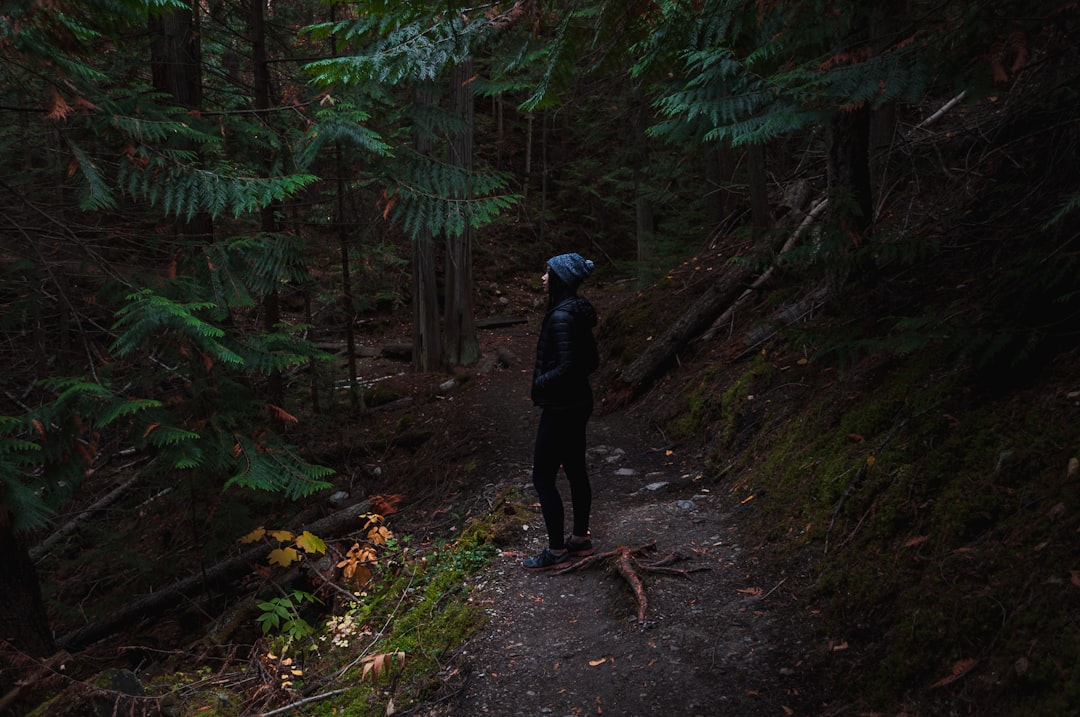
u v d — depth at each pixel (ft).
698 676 10.62
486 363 38.01
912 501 11.84
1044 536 9.27
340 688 13.16
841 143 18.06
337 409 31.55
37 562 24.08
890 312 17.26
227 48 30.09
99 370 15.87
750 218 34.30
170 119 17.74
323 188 35.78
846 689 9.74
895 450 13.14
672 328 27.63
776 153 38.01
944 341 14.26
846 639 10.53
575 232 66.33
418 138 32.83
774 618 11.68
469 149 35.12
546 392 14.12
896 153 23.90
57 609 20.97
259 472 16.79
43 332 21.34
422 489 23.93
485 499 20.12
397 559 17.89
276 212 24.86
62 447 14.05
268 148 23.06
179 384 17.74
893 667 9.51
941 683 8.82
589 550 14.89
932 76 9.08
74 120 16.37
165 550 22.34
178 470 22.76
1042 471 10.26
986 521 10.39
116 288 16.78
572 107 46.91
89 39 15.72
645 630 11.98
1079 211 12.95
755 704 9.88
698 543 15.07
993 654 8.58
